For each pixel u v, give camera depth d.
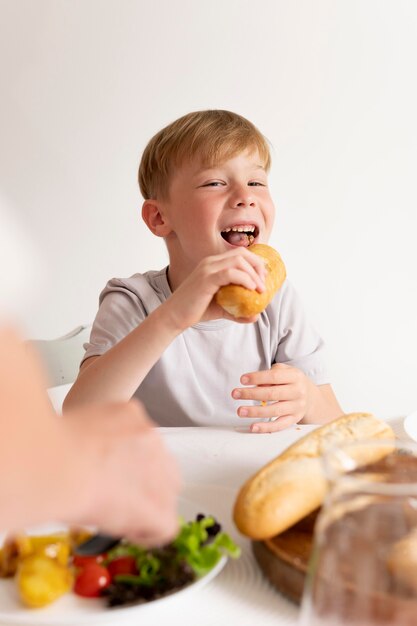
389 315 2.55
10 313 0.25
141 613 0.48
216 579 0.54
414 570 0.33
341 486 0.36
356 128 2.48
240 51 2.51
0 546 0.57
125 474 0.34
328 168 2.51
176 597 0.49
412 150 2.46
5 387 0.26
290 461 0.59
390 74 2.44
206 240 1.37
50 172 2.69
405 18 2.39
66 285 2.70
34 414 0.27
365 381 2.58
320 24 2.45
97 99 2.62
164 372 1.38
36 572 0.49
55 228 2.69
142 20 2.55
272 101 2.52
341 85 2.46
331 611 0.34
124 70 2.59
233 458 0.84
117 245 2.68
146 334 1.06
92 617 0.46
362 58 2.44
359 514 0.35
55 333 2.69
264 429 0.98
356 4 2.41
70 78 2.63
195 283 1.02
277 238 2.57
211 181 1.36
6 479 0.26
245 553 0.58
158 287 1.49
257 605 0.50
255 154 1.39
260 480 0.57
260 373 1.10
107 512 0.33
